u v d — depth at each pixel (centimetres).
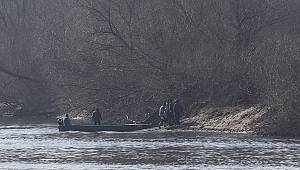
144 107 15025
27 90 19350
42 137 12525
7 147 10725
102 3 15688
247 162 8562
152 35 15212
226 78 14025
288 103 11575
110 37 15562
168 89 14738
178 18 15400
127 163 8656
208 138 11531
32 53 19438
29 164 8681
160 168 8181
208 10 15425
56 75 16438
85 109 15950
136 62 15162
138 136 12331
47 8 19662
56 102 18588
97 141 11506
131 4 15800
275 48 13175
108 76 15375
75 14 17400
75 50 15862
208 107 13988
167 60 14950
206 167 8200
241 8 15325
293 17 17612
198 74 14362
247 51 14162
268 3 15675
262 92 13025
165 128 13625
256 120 12306
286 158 8869
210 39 15025
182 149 10006
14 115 19412
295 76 11850
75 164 8638
